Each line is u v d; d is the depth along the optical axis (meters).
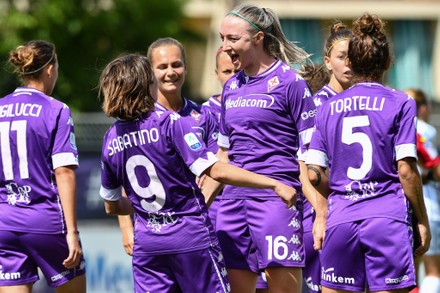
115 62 16.69
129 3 70.75
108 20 69.00
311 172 16.98
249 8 17.97
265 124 17.91
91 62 69.69
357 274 16.59
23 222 18.36
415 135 16.14
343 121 16.61
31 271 18.77
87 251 31.44
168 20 72.25
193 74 86.38
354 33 16.83
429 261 27.66
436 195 27.55
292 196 16.14
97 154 32.22
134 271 17.17
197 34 79.00
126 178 16.92
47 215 18.44
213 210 20.09
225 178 16.25
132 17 70.75
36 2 68.25
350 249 16.50
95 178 32.00
